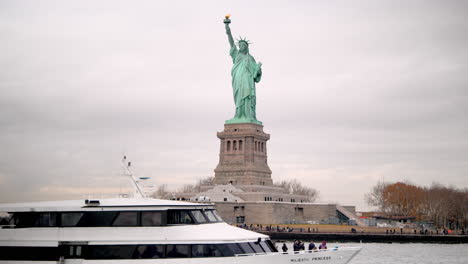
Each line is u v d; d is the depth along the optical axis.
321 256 86.56
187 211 83.94
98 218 82.00
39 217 83.06
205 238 82.06
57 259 81.25
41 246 81.75
